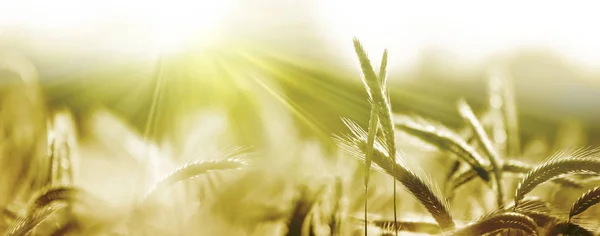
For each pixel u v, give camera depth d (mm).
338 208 1016
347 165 1216
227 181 1127
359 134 903
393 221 946
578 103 2467
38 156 1168
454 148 993
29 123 1263
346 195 1072
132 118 1822
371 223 969
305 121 1650
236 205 1093
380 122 864
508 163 1003
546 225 884
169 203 1033
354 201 1115
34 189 1116
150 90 2035
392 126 862
